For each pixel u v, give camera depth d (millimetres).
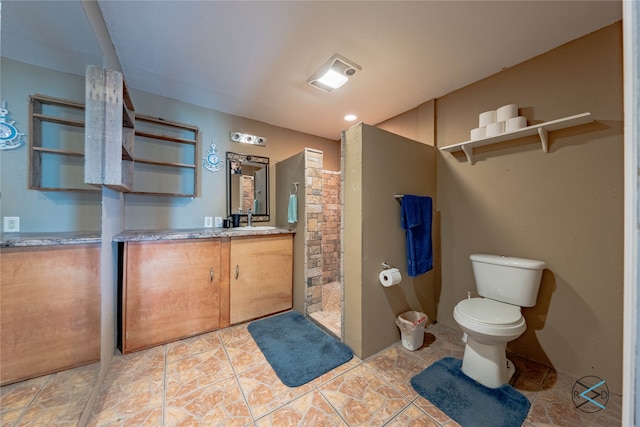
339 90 2291
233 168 2850
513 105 1817
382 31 1563
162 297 1941
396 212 2045
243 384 1523
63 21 1224
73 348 1356
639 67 373
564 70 1666
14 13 1164
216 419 1270
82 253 1403
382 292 1936
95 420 1255
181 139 2488
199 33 1594
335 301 2918
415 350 1911
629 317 375
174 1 1348
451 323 2299
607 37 1511
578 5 1357
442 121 2377
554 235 1711
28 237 1322
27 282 1234
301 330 2221
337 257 3809
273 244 2564
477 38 1618
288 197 2840
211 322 2168
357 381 1558
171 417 1278
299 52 1777
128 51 1766
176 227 2520
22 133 1350
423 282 2291
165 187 2467
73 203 1472
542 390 1492
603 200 1532
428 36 1604
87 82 1426
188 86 2250
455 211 2268
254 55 1816
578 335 1615
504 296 1744
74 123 1426
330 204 3727
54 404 1237
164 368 1665
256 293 2438
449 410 1329
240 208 2893
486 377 1519
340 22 1495
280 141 3234
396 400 1401
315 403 1378
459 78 2078
